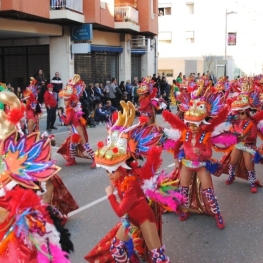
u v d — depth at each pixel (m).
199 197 6.00
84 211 6.39
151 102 11.39
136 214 3.86
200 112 5.38
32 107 8.91
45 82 15.05
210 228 5.73
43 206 3.00
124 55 24.42
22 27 16.70
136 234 4.00
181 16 40.59
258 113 7.23
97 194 7.27
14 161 2.93
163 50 41.47
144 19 25.30
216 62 40.66
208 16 40.38
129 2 25.38
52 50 19.22
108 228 5.71
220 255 4.93
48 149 2.97
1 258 2.85
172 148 5.73
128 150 3.81
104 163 3.72
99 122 17.20
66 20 17.80
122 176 3.85
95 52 22.27
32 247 2.90
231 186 7.79
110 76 23.84
